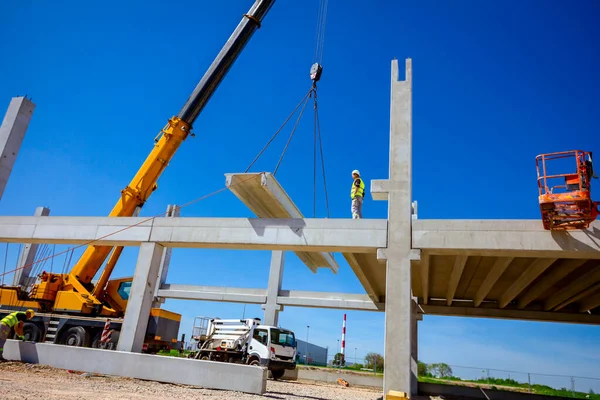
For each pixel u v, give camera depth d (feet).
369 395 58.49
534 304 73.61
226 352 68.85
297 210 58.54
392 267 41.16
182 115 66.74
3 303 69.10
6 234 54.19
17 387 29.71
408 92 46.06
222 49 65.67
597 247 37.91
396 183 43.57
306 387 61.98
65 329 64.18
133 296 47.55
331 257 68.23
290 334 72.74
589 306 66.28
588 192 34.63
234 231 47.11
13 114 69.00
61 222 53.21
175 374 41.86
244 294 93.25
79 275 68.13
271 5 66.59
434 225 41.78
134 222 50.72
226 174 47.44
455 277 57.67
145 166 66.80
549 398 71.82
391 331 39.09
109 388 34.71
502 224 40.50
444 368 138.62
